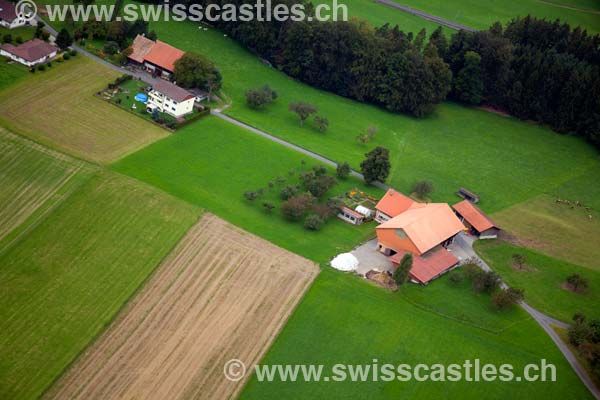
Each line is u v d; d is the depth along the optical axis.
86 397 113.06
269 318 130.75
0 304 125.94
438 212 157.25
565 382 127.75
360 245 153.25
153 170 162.25
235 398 116.75
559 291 150.12
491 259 157.00
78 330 123.38
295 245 148.62
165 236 144.62
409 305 138.50
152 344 122.75
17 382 114.00
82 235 141.75
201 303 131.62
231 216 153.50
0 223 142.75
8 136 162.88
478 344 132.88
